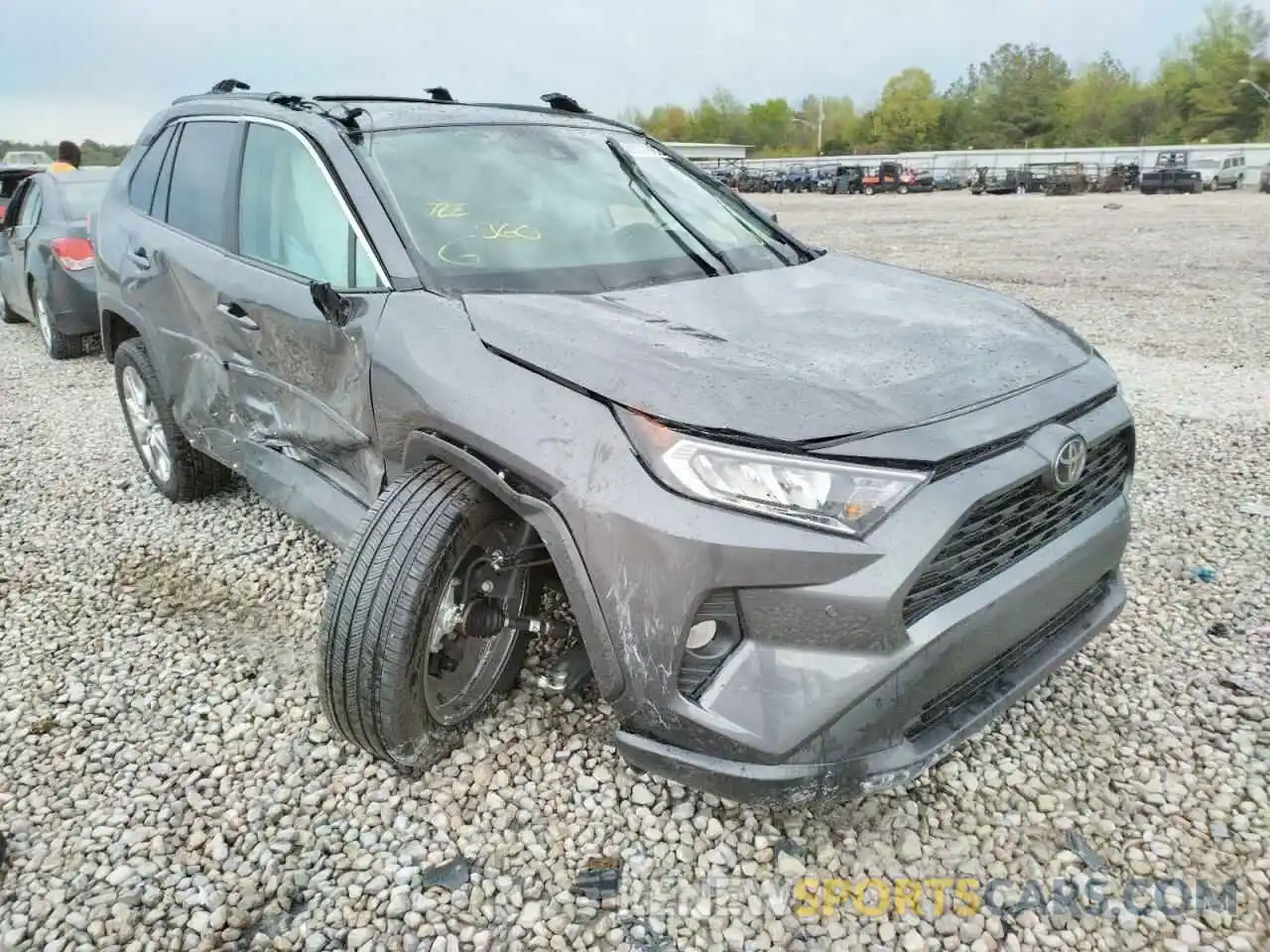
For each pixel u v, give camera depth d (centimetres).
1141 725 293
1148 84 8681
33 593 385
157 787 271
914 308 288
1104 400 262
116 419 627
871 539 205
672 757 221
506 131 354
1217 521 436
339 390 288
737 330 254
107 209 453
